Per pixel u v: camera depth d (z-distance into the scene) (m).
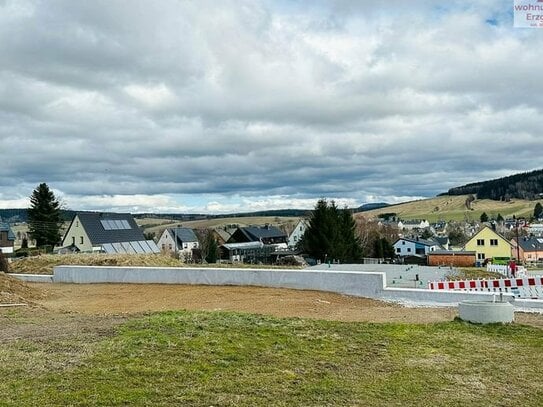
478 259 79.00
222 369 7.42
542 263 76.38
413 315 12.40
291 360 7.99
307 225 61.81
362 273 15.96
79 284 20.64
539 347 9.17
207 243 74.81
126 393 6.28
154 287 18.83
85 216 67.38
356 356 8.38
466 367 7.97
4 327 10.25
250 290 17.27
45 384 6.57
